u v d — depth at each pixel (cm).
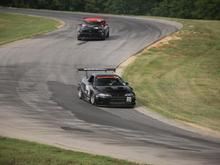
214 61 9019
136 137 4088
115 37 10962
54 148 3344
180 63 8694
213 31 11662
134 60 8712
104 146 3662
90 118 4894
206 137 4341
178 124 4884
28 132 4100
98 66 8281
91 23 10656
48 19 14538
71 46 9950
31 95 6103
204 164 3222
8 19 14750
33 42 10400
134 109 5528
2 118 4697
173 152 3544
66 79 7325
